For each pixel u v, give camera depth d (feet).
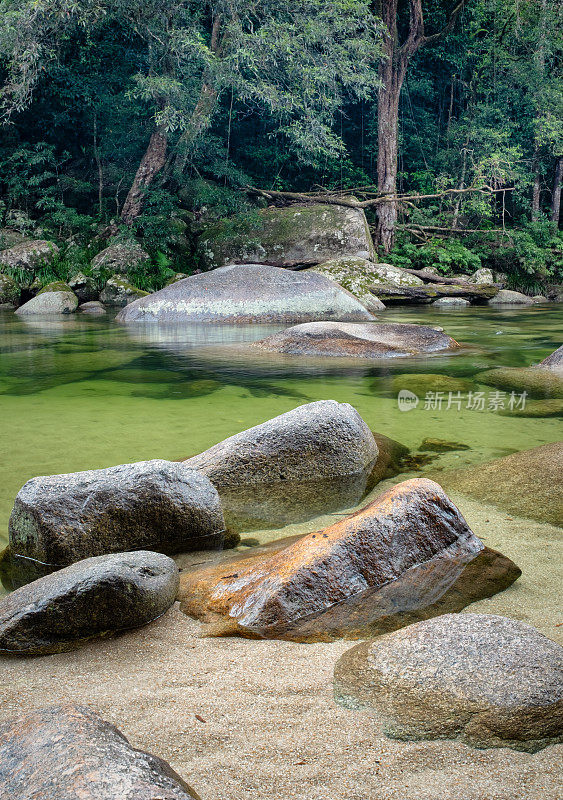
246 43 58.95
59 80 70.23
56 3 56.59
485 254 79.00
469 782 5.59
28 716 5.57
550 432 18.12
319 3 60.13
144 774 4.76
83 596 8.44
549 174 94.07
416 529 10.09
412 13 73.36
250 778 5.65
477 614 7.78
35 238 67.62
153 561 9.49
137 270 63.00
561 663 6.93
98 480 11.50
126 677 7.46
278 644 8.11
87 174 76.02
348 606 8.85
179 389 24.03
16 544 11.33
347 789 5.50
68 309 54.44
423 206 87.40
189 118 62.39
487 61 85.30
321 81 63.05
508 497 13.01
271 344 33.55
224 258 68.85
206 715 6.59
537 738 6.19
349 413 15.29
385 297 61.82
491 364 29.04
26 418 19.66
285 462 14.37
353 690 6.95
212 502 11.89
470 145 84.79
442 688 6.76
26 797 4.56
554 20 83.20
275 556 9.85
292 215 69.92
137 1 58.90
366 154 92.17
